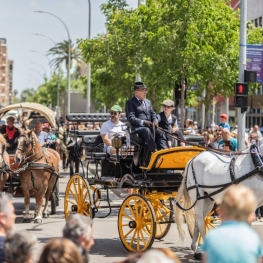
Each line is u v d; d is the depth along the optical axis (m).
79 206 17.20
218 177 13.96
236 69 32.22
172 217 16.53
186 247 16.09
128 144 15.77
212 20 30.45
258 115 70.94
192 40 29.75
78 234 7.64
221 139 22.62
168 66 30.53
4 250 7.27
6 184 20.67
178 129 16.95
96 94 71.69
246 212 7.12
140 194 15.13
